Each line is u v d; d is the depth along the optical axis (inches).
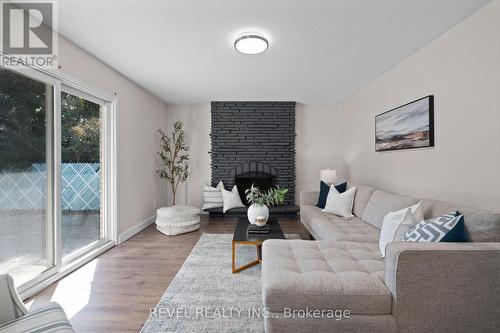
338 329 51.4
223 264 102.8
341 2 71.8
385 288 52.7
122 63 116.5
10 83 75.7
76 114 106.4
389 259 52.6
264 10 75.7
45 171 87.9
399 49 102.7
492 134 73.2
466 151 81.5
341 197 126.6
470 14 78.2
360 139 161.2
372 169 145.9
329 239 93.4
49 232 89.4
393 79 122.6
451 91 87.0
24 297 76.6
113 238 126.7
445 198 90.5
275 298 52.6
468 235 59.1
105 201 125.1
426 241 58.3
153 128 173.9
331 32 88.5
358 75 133.4
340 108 196.2
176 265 102.8
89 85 105.7
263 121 195.0
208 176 199.5
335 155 199.2
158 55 107.7
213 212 184.9
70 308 73.0
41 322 42.2
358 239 88.8
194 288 83.6
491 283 50.5
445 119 90.0
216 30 87.2
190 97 179.5
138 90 151.3
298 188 199.9
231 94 170.9
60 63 90.7
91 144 116.0
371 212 107.6
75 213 106.6
